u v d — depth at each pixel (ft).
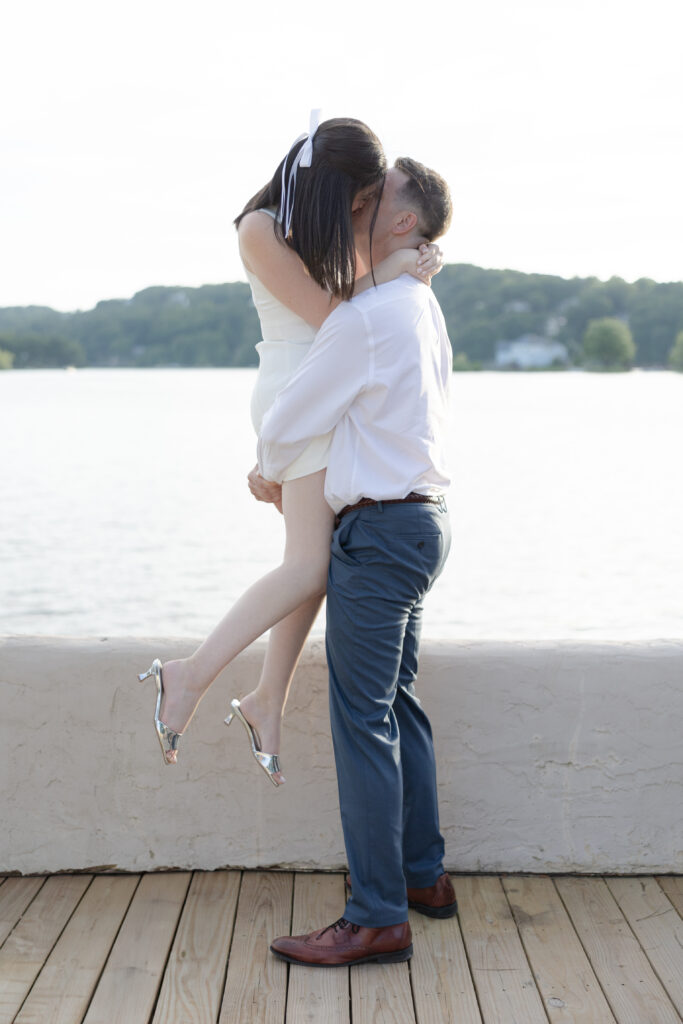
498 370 379.55
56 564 68.23
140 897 7.23
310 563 6.40
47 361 411.34
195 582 62.80
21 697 7.45
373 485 6.04
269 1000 6.02
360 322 5.95
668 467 131.44
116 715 7.48
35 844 7.55
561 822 7.57
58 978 6.21
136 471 126.31
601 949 6.59
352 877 6.43
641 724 7.48
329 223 5.89
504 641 7.70
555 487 111.34
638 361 379.55
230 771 7.54
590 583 62.18
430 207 6.29
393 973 6.31
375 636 6.15
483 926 6.88
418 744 6.86
